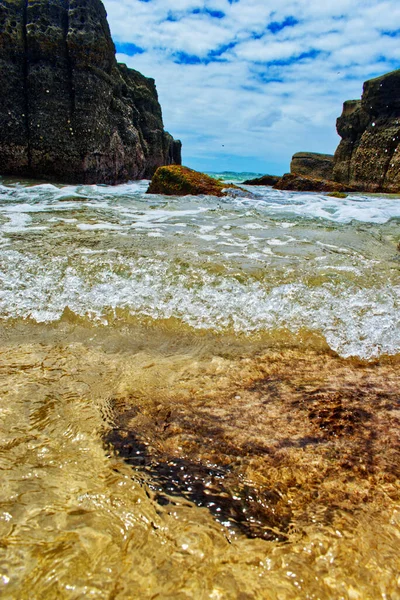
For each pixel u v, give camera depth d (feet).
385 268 12.14
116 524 4.15
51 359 8.08
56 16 29.78
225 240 15.24
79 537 3.96
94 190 29.35
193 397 6.88
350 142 47.88
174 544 3.94
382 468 5.04
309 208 24.89
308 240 15.78
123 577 3.59
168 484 4.74
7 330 9.29
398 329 9.37
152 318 9.84
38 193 25.63
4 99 29.48
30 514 4.22
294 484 4.79
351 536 4.06
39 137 30.55
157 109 51.85
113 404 6.53
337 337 9.21
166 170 29.53
